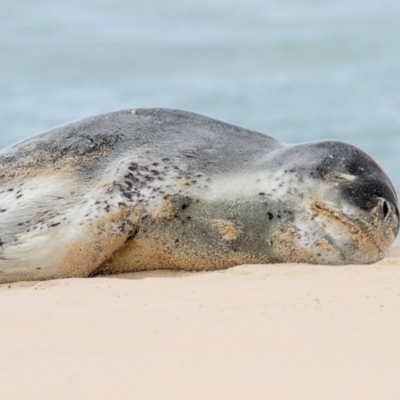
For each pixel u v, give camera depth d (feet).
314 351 70.18
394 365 66.80
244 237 105.91
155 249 107.04
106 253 104.88
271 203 105.09
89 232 103.71
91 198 105.29
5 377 65.82
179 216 106.01
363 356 68.90
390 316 78.84
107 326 77.15
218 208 105.70
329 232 104.22
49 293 88.74
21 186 108.17
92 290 89.04
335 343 71.97
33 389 63.31
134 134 109.60
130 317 79.51
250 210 105.40
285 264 102.73
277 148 109.29
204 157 107.45
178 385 63.31
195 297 86.12
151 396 61.52
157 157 107.14
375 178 105.50
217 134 110.01
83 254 104.12
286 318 78.84
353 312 80.33
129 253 107.14
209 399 60.80
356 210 103.40
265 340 73.00
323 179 104.53
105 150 108.68
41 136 111.96
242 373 65.51
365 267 98.63
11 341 74.13
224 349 71.10
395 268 97.55
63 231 103.86
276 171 106.01
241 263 107.34
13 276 104.73
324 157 105.91
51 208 105.60
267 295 86.43
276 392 61.77
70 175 107.55
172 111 112.16
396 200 107.24
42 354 71.10
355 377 64.34
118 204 104.47
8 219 105.60
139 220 105.29
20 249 103.81
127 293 87.76
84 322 78.28
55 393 62.44
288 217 104.88
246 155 108.06
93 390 62.75
